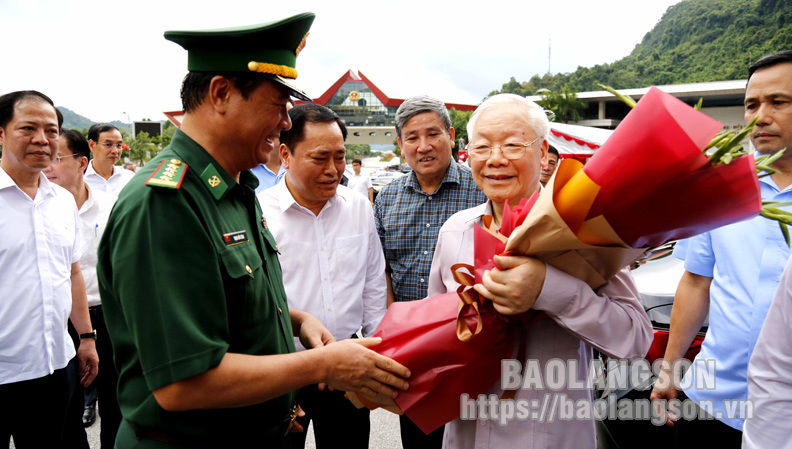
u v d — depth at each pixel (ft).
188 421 3.73
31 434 7.28
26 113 7.07
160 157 3.89
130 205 3.46
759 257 5.46
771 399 3.67
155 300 3.31
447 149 7.55
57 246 7.58
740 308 5.57
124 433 4.02
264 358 3.62
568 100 143.54
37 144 7.14
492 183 4.83
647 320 4.45
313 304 6.89
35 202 7.34
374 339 4.31
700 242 6.30
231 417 3.93
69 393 7.80
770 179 5.56
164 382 3.27
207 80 3.83
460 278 4.28
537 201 3.59
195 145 3.94
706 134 2.97
